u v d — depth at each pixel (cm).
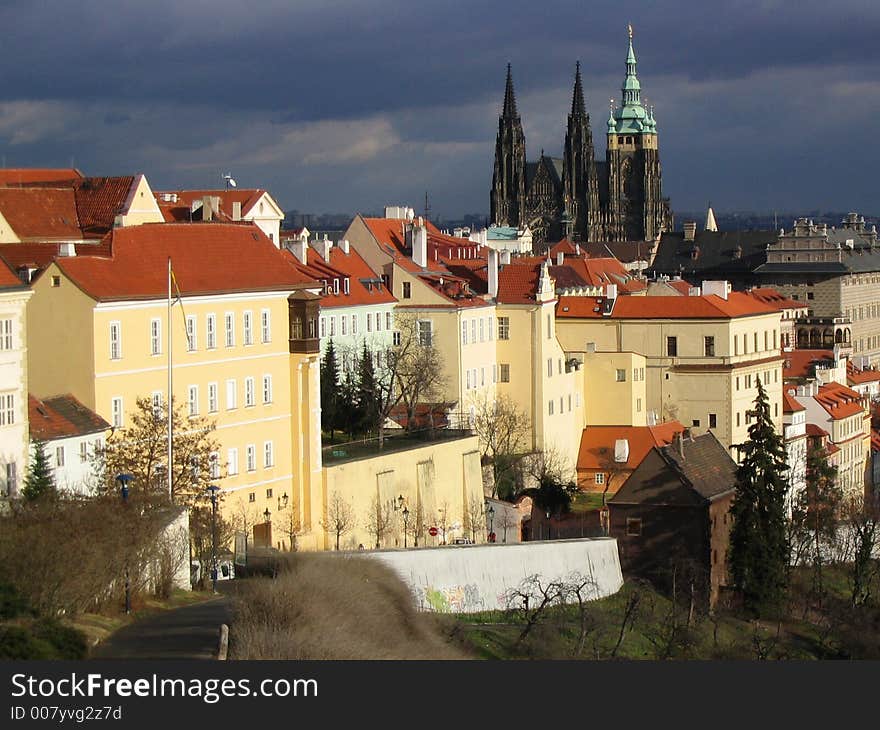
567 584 19050
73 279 18238
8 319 16725
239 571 16538
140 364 18888
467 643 16000
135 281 19012
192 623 13412
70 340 18338
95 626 13050
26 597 12625
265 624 12825
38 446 16912
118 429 18338
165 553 14900
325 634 12950
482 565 18138
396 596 15712
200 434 18600
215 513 17062
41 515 13862
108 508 14575
